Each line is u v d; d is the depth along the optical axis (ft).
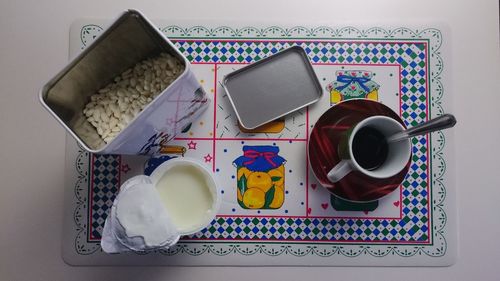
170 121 1.74
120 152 1.69
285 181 2.00
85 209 1.99
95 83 1.75
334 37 2.04
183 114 1.79
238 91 2.01
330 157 1.88
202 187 1.89
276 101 2.00
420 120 2.03
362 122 1.56
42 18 2.05
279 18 2.05
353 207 1.99
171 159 1.82
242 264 1.97
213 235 1.98
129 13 1.47
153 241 1.66
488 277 1.99
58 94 1.57
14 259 1.99
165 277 1.99
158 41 1.63
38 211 2.01
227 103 2.02
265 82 2.01
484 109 2.03
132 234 1.65
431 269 1.99
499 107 2.03
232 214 1.98
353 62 2.04
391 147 1.71
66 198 1.99
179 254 1.98
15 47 2.04
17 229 2.00
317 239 1.98
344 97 2.02
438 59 2.04
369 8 2.06
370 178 1.84
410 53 2.04
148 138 1.73
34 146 2.03
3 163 2.02
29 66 2.04
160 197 1.84
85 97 1.76
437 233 1.99
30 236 2.00
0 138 2.03
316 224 1.99
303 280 1.98
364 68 2.04
